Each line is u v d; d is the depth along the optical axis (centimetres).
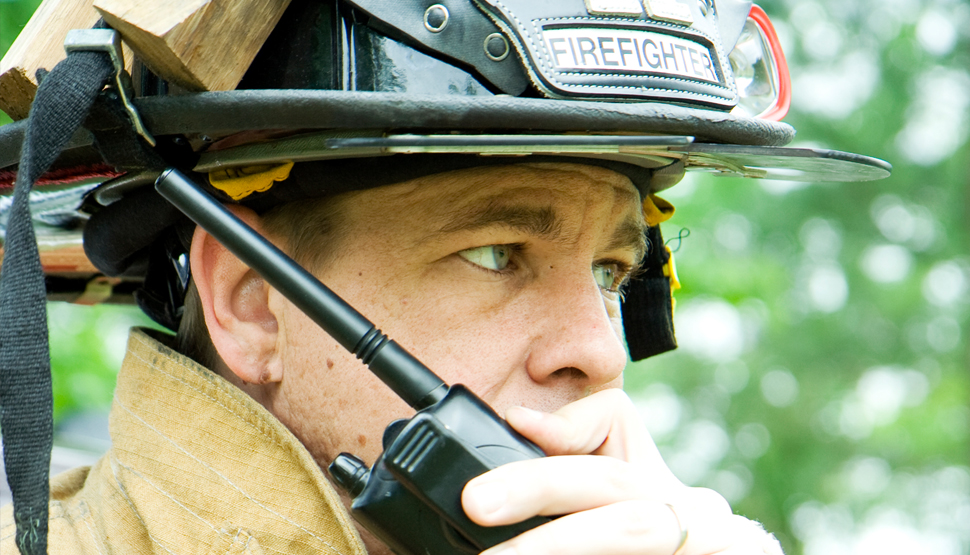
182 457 137
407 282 137
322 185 133
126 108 118
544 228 138
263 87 122
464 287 138
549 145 110
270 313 146
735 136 127
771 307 899
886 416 1112
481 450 107
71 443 266
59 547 142
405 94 111
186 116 117
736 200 890
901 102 1126
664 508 114
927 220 1149
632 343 200
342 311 114
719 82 129
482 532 105
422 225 136
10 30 316
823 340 1066
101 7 113
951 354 1116
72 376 388
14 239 105
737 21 144
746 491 1089
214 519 133
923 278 1125
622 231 150
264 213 143
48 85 110
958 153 1139
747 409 1079
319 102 112
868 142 1107
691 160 152
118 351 419
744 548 121
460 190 135
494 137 109
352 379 138
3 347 103
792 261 1018
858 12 1127
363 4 117
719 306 865
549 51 117
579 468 111
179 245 158
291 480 132
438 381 112
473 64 117
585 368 137
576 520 108
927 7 1159
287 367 143
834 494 1088
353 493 110
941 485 1102
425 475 105
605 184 141
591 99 118
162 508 136
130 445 143
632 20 123
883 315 1105
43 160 109
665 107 119
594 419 126
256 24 118
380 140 110
